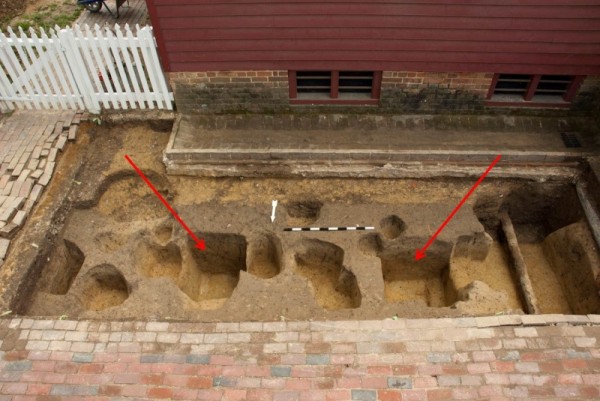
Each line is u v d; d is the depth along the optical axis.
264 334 5.22
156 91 7.56
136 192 7.37
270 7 6.42
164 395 4.81
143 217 7.12
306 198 6.91
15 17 10.49
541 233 7.63
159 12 6.45
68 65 7.42
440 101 7.54
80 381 4.93
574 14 6.32
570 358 5.00
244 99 7.61
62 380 4.94
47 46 7.06
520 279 6.57
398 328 5.24
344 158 7.06
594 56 6.74
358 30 6.65
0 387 4.88
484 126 7.52
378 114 7.77
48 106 7.93
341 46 6.84
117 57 7.14
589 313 6.26
